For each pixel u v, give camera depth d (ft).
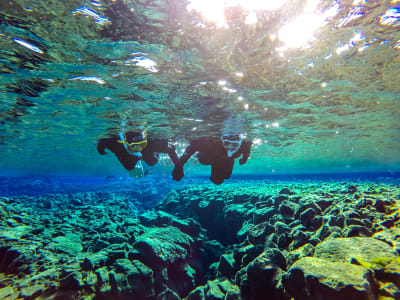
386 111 7.84
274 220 5.43
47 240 5.95
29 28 3.06
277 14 3.00
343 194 6.30
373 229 3.41
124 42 3.37
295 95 5.98
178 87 5.05
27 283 4.13
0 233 5.58
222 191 10.68
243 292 3.52
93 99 5.83
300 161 24.12
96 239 6.28
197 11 2.86
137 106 6.30
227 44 3.52
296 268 2.36
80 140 11.89
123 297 4.07
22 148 14.52
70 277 4.22
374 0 2.95
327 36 3.56
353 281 1.89
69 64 4.01
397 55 4.19
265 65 4.27
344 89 5.80
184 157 4.15
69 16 2.86
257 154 18.12
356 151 17.83
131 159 4.00
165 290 4.78
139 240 5.43
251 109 6.86
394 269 2.10
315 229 4.25
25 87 5.11
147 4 2.72
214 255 7.43
